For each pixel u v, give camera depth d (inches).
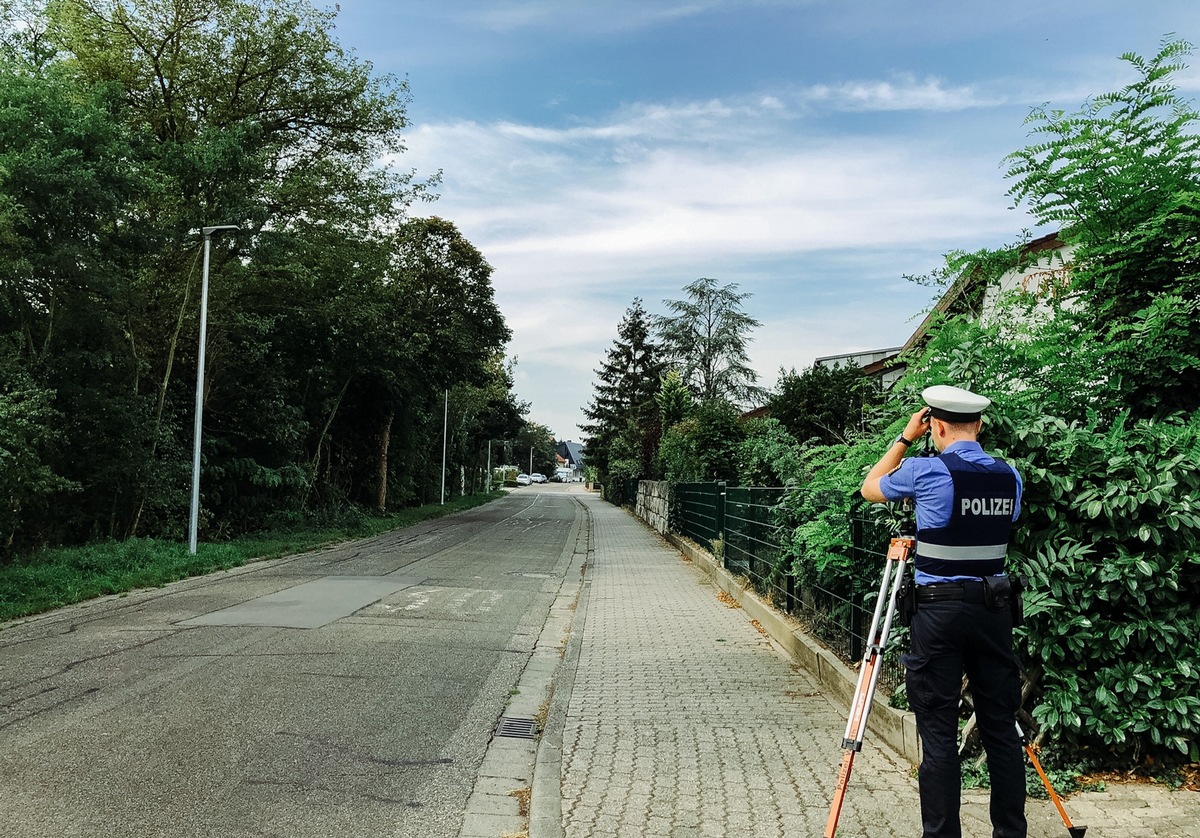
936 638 128.1
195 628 358.6
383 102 933.2
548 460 5644.7
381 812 162.9
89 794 167.3
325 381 1056.8
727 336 2044.8
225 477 866.8
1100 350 193.9
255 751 196.7
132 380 675.4
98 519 667.4
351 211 914.1
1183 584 166.1
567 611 431.8
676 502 856.3
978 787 162.6
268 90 872.9
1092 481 170.9
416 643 332.8
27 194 515.8
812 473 344.8
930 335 229.3
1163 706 161.3
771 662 299.1
